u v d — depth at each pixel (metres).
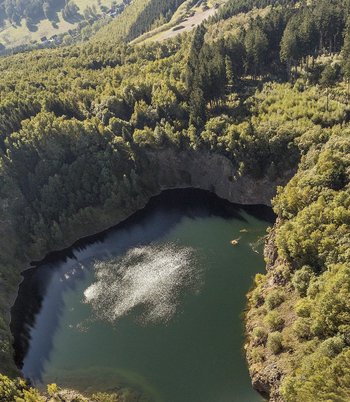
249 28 174.62
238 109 148.12
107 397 89.44
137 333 103.31
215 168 146.25
